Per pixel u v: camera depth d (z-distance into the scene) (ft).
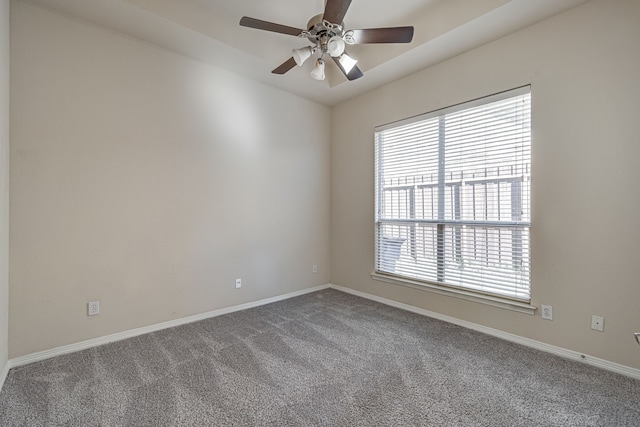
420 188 10.94
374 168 12.50
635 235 6.69
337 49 7.09
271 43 10.22
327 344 8.38
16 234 7.16
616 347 6.93
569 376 6.74
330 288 14.38
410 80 11.09
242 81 11.27
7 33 6.73
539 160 8.02
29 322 7.34
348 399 5.94
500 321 8.86
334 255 14.39
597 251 7.18
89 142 8.14
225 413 5.53
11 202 7.07
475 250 9.47
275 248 12.44
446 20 8.43
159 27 8.37
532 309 8.13
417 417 5.42
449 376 6.75
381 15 9.03
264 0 8.43
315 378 6.68
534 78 8.07
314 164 13.83
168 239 9.58
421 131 10.87
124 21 8.11
